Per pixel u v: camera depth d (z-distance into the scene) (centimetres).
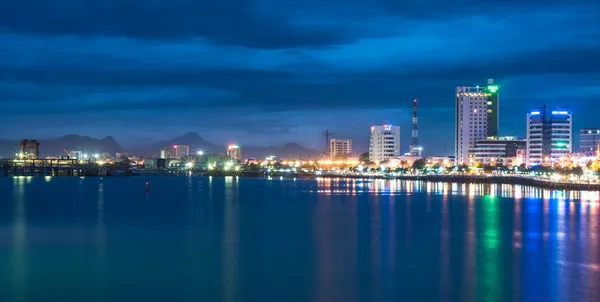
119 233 10912
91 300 6325
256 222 12588
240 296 6450
